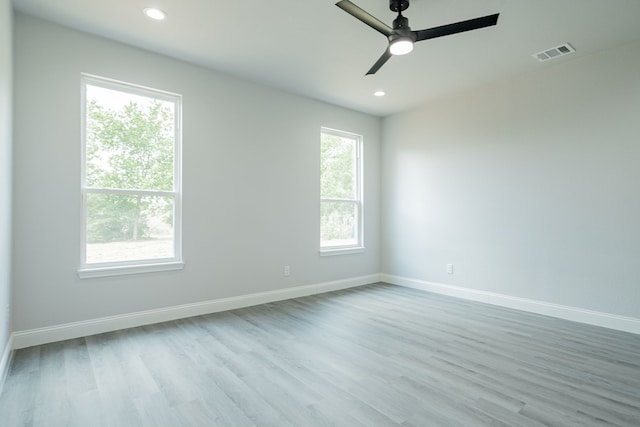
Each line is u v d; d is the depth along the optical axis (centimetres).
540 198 382
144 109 345
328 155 510
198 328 329
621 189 329
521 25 290
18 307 274
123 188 331
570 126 360
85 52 306
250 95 414
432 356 267
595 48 332
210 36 312
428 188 497
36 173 283
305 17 281
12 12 264
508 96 408
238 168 403
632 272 322
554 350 279
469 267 447
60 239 294
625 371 241
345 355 268
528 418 184
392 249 548
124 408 194
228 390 214
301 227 463
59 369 240
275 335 312
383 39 316
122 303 324
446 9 268
